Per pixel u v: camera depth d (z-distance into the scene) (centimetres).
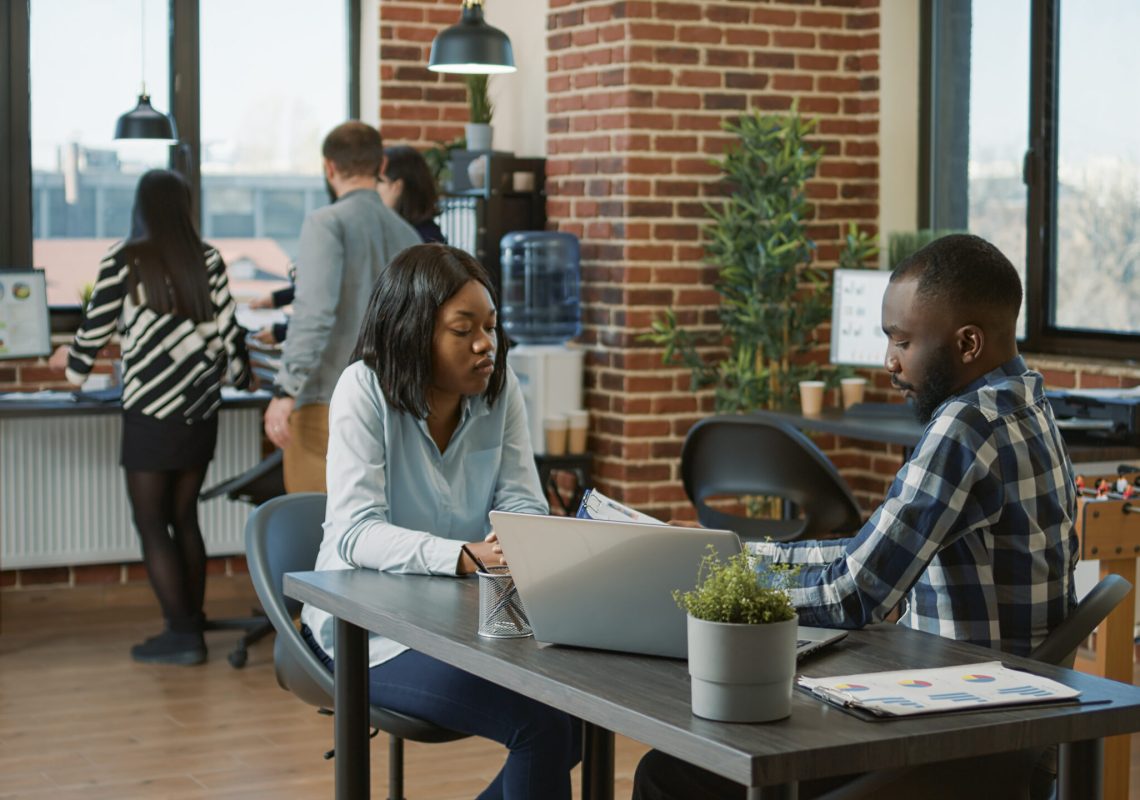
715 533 181
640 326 554
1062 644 219
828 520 407
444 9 638
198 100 613
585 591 191
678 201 556
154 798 375
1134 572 341
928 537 210
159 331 496
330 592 231
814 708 169
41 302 546
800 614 211
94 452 571
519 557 194
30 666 504
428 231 534
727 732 160
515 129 634
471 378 260
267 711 454
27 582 575
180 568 511
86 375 510
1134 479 363
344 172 479
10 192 582
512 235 572
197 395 502
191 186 614
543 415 562
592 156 567
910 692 173
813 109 580
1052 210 542
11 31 579
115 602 587
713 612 164
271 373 567
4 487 561
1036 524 217
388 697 253
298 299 470
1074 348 533
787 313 548
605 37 556
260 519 277
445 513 269
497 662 191
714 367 557
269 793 380
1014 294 223
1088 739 169
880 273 496
